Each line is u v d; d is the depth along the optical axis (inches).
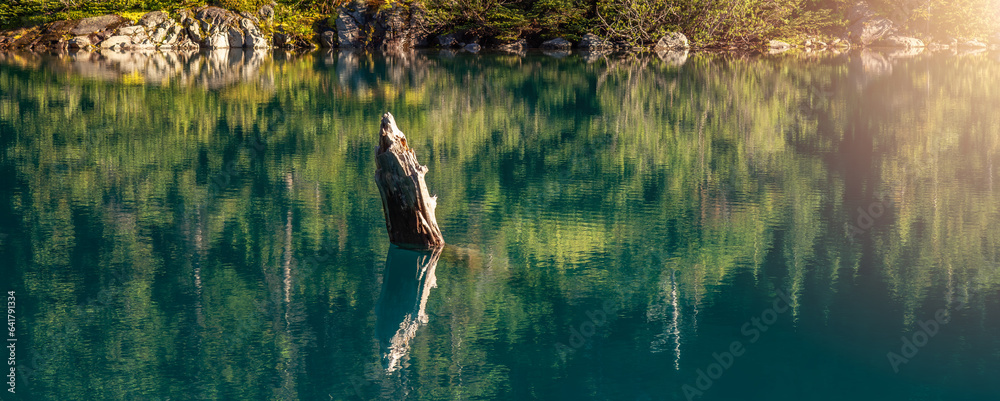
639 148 829.8
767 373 327.0
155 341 364.5
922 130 901.8
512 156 790.5
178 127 967.0
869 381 322.7
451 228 541.3
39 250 491.2
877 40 2362.2
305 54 2186.3
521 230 536.1
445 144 856.9
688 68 1708.9
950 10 2320.4
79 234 526.0
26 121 1005.2
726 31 2292.1
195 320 387.9
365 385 322.7
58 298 413.4
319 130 941.8
